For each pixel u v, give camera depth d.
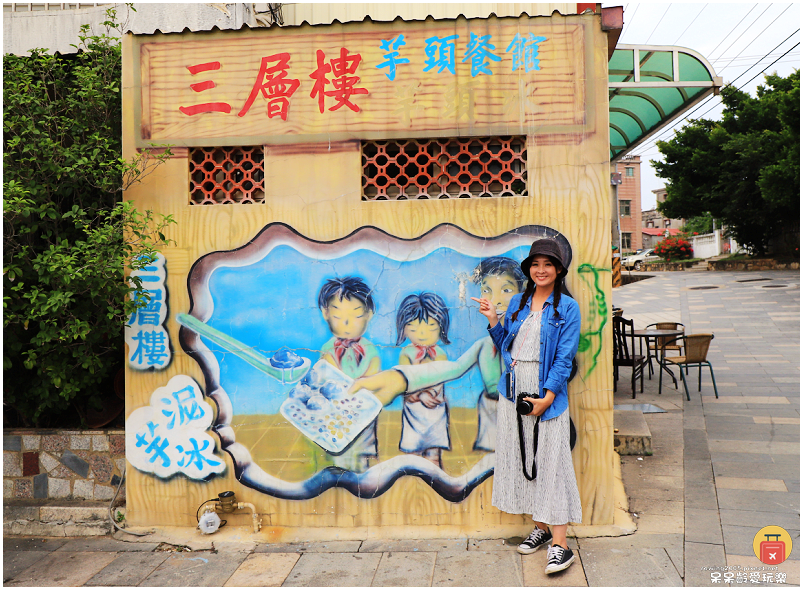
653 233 45.59
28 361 3.57
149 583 3.08
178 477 3.67
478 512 3.50
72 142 4.05
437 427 3.51
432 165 3.66
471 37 3.48
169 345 3.67
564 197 3.45
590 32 3.42
